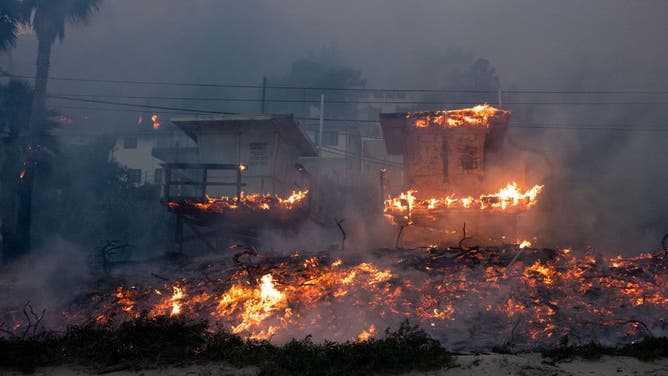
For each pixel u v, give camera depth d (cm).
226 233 1916
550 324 811
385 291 987
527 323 823
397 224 1712
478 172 1722
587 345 682
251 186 1994
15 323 998
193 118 2033
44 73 2395
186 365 650
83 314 1030
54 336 759
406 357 626
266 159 2006
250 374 615
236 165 1794
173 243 1850
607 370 614
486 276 1048
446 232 1655
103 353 679
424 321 846
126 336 694
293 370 612
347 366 611
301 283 1051
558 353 667
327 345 660
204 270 1337
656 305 889
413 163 1756
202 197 1769
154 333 702
